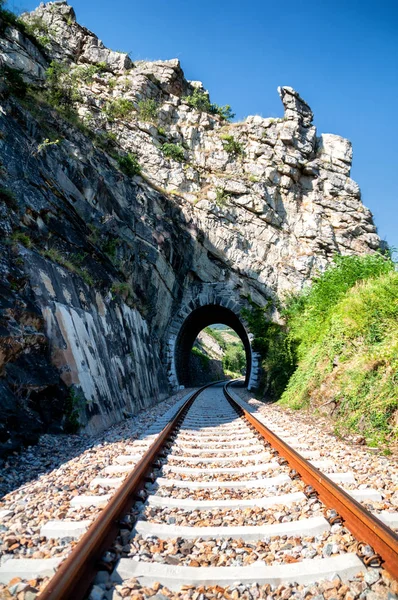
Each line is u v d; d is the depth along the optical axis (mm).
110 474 5113
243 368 83500
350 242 29078
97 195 17188
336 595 2510
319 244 28391
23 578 2609
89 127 23172
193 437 7906
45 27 27875
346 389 9750
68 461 5852
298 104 30609
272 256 27672
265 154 29359
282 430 8992
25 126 12805
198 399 18156
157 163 27188
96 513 3691
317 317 15148
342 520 3467
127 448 6605
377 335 10164
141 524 3389
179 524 3592
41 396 7438
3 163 10227
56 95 18531
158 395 18297
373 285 11570
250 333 25938
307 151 29969
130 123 27281
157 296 22734
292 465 5273
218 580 2662
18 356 7215
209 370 51500
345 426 8766
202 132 29562
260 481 4812
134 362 14484
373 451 6930
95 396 9227
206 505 4004
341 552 3012
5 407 6293
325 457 6266
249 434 8281
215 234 26844
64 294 9781
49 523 3422
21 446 6141
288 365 18156
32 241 9992
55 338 8438
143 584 2609
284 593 2555
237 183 28078
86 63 28891
